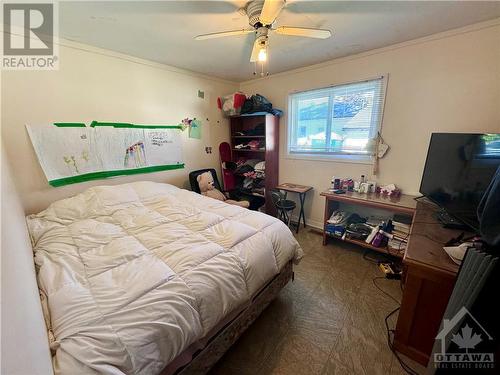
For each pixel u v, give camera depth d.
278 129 3.36
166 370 0.95
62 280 1.05
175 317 0.92
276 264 1.52
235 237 1.42
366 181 2.62
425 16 1.69
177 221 1.72
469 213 1.47
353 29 1.89
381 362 1.31
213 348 1.17
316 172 3.09
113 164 2.49
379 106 2.42
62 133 2.11
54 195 2.13
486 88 1.84
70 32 1.91
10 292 0.52
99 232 1.51
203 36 1.62
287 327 1.56
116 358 0.75
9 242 0.69
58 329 0.81
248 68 2.98
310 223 3.27
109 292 0.96
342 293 1.89
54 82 2.04
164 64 2.78
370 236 2.34
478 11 1.62
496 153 1.30
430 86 2.09
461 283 0.92
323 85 2.78
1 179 0.97
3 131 1.84
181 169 3.17
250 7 1.49
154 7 1.54
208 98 3.35
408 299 1.27
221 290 1.13
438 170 1.82
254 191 3.50
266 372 1.27
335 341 1.45
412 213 1.98
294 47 2.27
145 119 2.70
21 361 0.45
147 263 1.16
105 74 2.33
